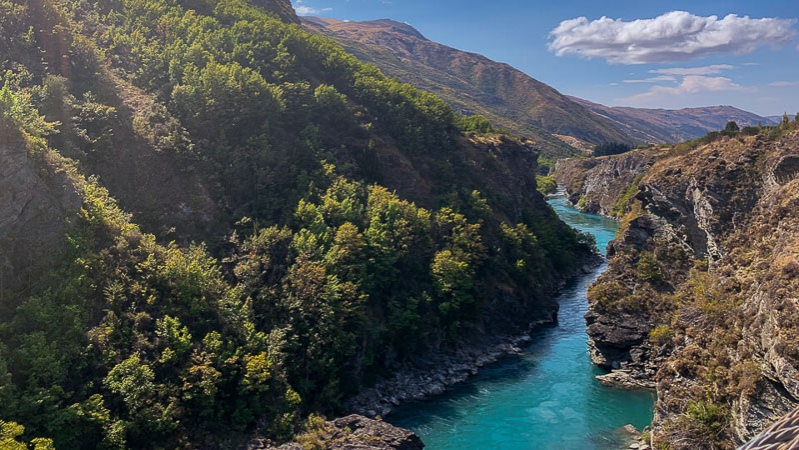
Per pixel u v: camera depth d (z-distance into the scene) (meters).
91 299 50.69
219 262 66.94
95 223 55.75
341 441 50.16
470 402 62.81
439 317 76.62
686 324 60.09
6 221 49.44
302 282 64.94
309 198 77.81
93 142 67.50
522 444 53.44
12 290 47.69
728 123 97.69
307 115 93.06
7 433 36.59
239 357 54.19
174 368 50.00
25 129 56.22
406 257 78.62
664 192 86.25
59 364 43.84
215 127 81.44
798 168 64.38
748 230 64.06
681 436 45.59
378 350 68.81
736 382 43.94
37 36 77.06
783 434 14.36
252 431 50.81
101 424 42.53
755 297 47.41
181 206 70.69
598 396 63.31
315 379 60.66
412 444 51.34
